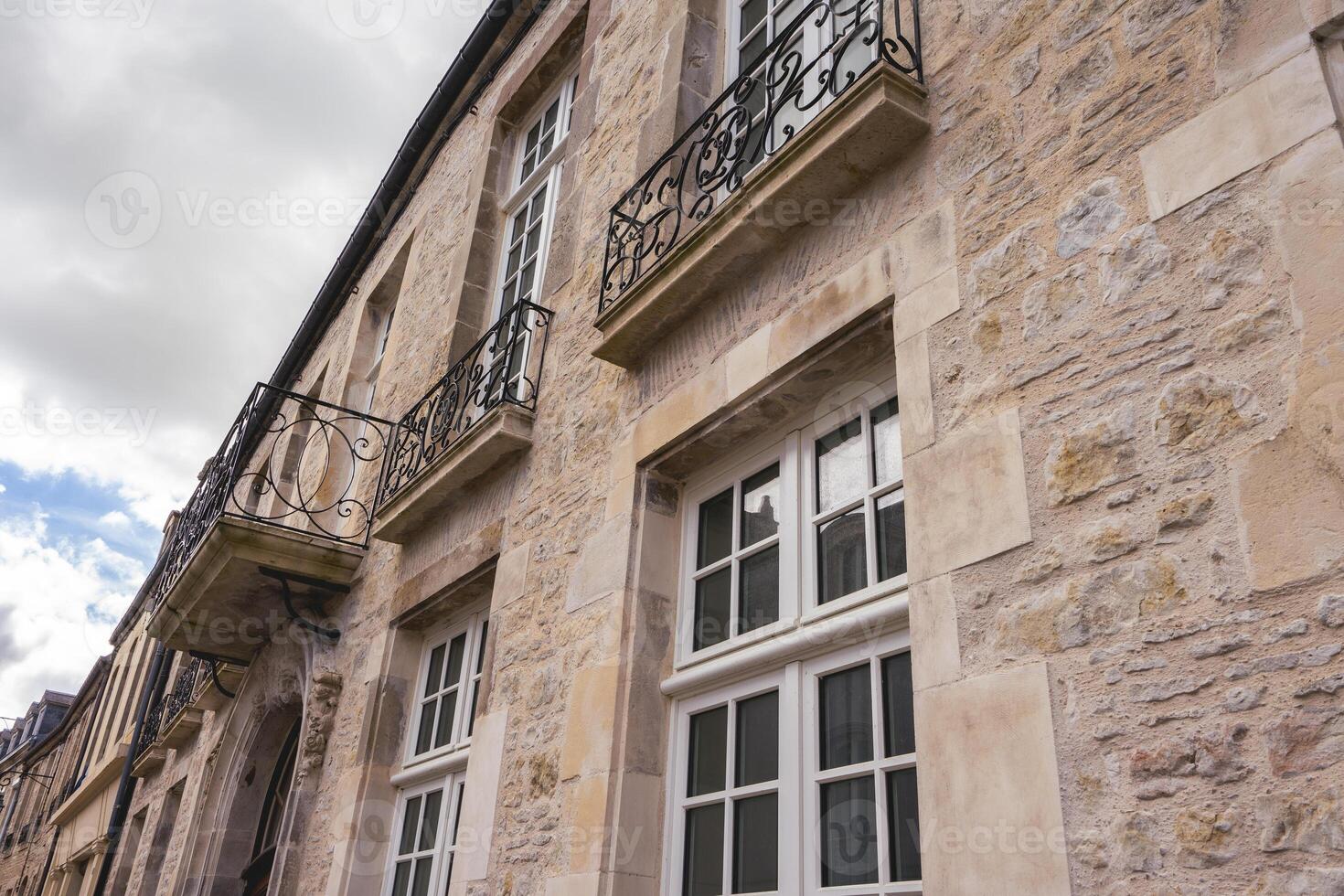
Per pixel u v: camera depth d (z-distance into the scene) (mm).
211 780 8430
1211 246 2252
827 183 3408
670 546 4043
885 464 3211
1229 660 1942
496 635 4750
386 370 8414
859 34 4160
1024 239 2713
